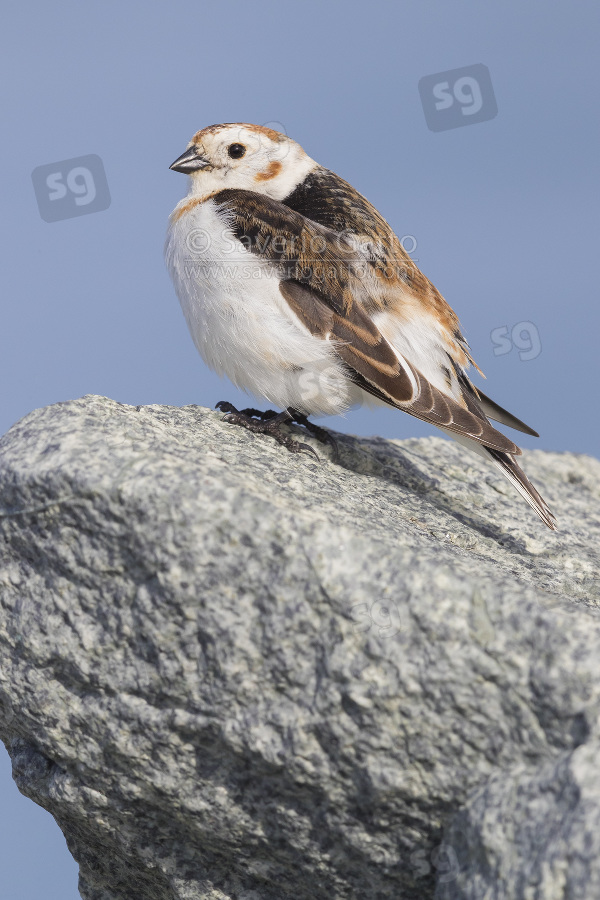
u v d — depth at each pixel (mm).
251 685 5344
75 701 5848
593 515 9938
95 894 7086
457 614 5043
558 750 4887
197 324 8492
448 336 8766
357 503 7137
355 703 5117
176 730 5590
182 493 5316
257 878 6129
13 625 5844
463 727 5055
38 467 5641
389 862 5535
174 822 6094
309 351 8125
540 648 4922
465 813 5078
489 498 9336
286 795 5547
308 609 5180
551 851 4504
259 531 5230
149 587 5430
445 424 8000
